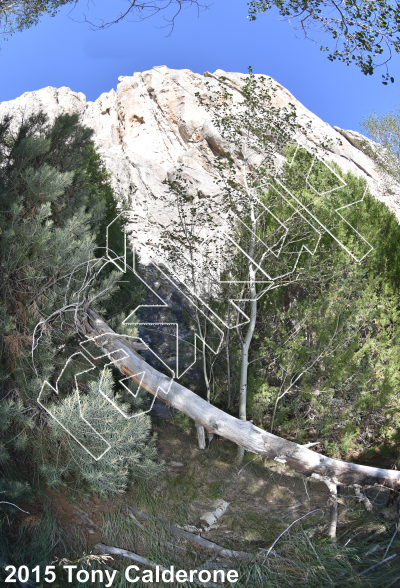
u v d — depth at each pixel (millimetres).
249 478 5594
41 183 4668
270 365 7035
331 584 3555
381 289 7062
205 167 12445
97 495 4504
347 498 5211
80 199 5938
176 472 5383
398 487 4562
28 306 4715
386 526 4395
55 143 5898
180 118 15359
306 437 6977
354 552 3992
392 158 14539
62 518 4082
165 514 4555
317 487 5594
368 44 4855
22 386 4539
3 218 4645
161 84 16078
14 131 6062
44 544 3674
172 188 7109
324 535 4348
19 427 4578
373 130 15602
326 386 6410
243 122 6770
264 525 4605
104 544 3936
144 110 16297
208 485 5270
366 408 6539
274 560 3914
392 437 6582
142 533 4160
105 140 17219
